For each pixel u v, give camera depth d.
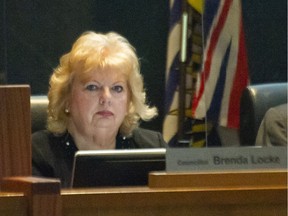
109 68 6.09
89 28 9.59
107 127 6.13
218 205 3.41
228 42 7.90
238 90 7.52
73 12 9.56
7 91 3.62
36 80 9.51
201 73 8.21
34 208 3.22
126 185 4.34
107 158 4.30
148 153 4.35
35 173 5.97
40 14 9.49
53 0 9.51
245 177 3.64
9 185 3.47
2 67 9.38
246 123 5.10
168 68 9.27
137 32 9.63
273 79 8.00
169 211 3.37
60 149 6.12
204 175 3.62
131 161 4.33
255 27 8.09
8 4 9.39
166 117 9.17
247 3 8.10
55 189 3.25
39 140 6.13
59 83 6.20
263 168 3.85
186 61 9.06
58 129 6.17
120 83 6.15
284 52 8.06
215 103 7.23
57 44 9.54
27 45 9.46
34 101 6.63
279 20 8.14
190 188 3.50
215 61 7.73
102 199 3.31
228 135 6.93
